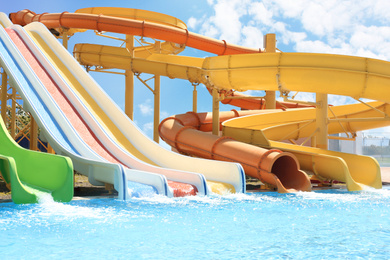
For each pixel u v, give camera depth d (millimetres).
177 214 8289
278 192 12516
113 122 15344
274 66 14281
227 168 12492
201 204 9727
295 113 19906
